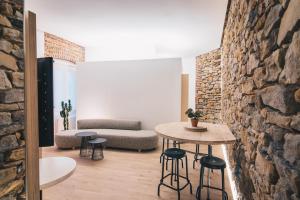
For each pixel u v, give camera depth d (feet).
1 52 2.96
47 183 4.36
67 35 18.62
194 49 22.07
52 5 12.17
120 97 18.38
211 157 7.55
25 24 3.36
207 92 22.56
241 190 6.66
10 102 3.09
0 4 2.95
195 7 11.89
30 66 3.43
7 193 3.06
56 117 18.75
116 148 15.78
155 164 12.26
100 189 9.11
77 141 15.38
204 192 8.82
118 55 22.36
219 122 20.25
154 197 8.41
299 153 2.51
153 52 21.03
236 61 8.03
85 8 12.57
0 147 2.96
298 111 2.54
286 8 2.84
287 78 2.84
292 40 2.65
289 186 2.78
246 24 5.86
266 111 3.88
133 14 13.38
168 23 14.80
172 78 17.15
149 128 17.72
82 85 19.31
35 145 3.57
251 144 5.19
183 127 9.29
